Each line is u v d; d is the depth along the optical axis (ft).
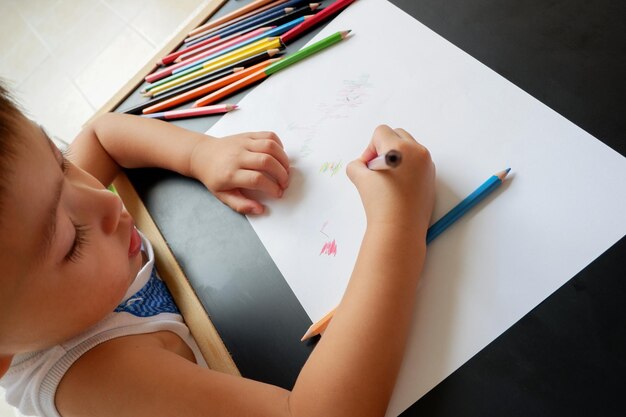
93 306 1.14
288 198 1.44
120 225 1.31
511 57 1.36
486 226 1.17
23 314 0.96
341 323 1.12
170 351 1.29
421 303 1.15
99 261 1.14
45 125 4.00
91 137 1.84
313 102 1.58
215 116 1.75
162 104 1.86
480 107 1.33
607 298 1.02
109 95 3.93
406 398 1.08
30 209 0.89
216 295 1.41
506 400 1.01
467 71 1.39
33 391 1.19
